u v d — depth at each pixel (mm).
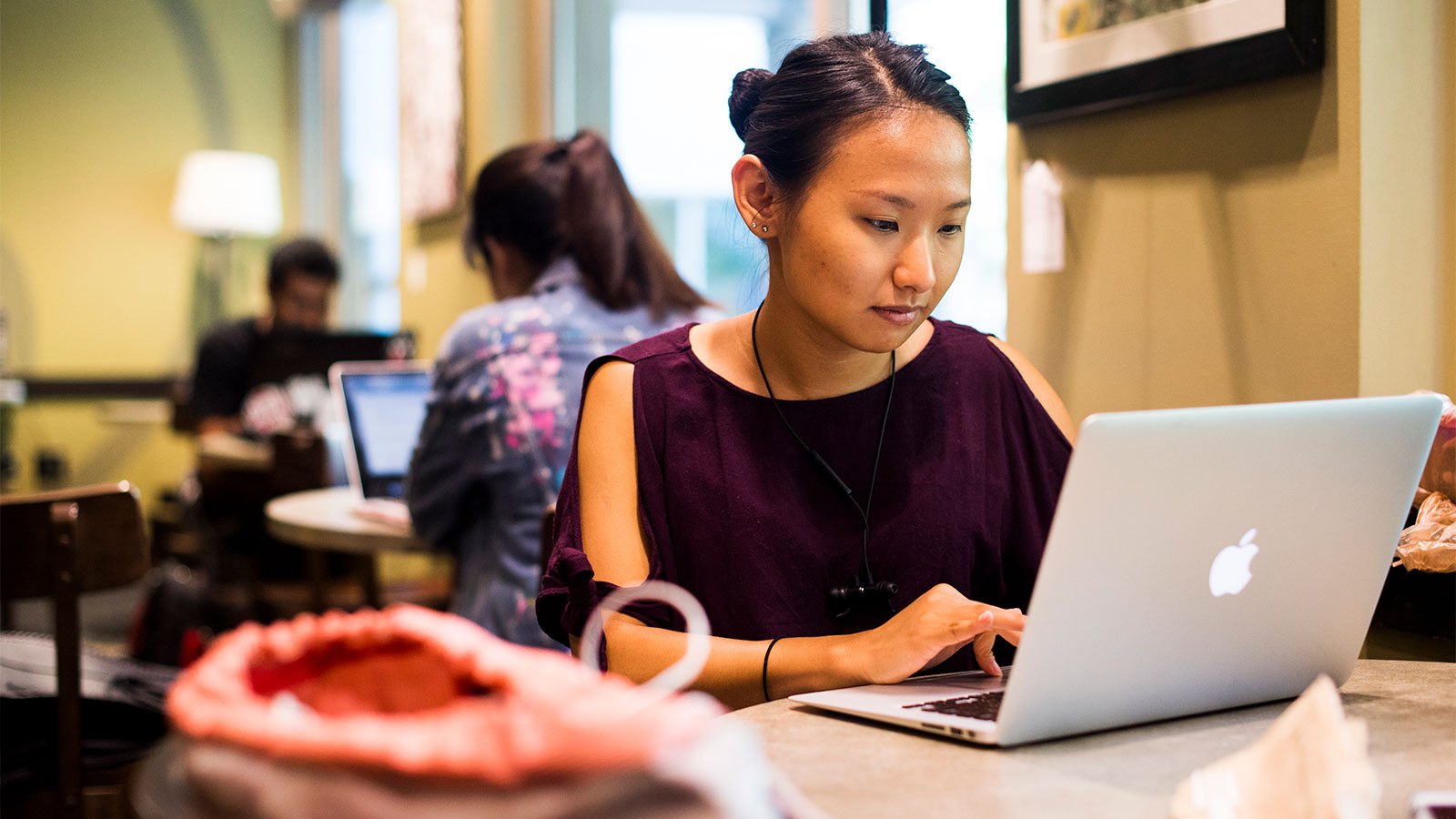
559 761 478
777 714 953
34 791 1638
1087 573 801
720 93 3660
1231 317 1568
